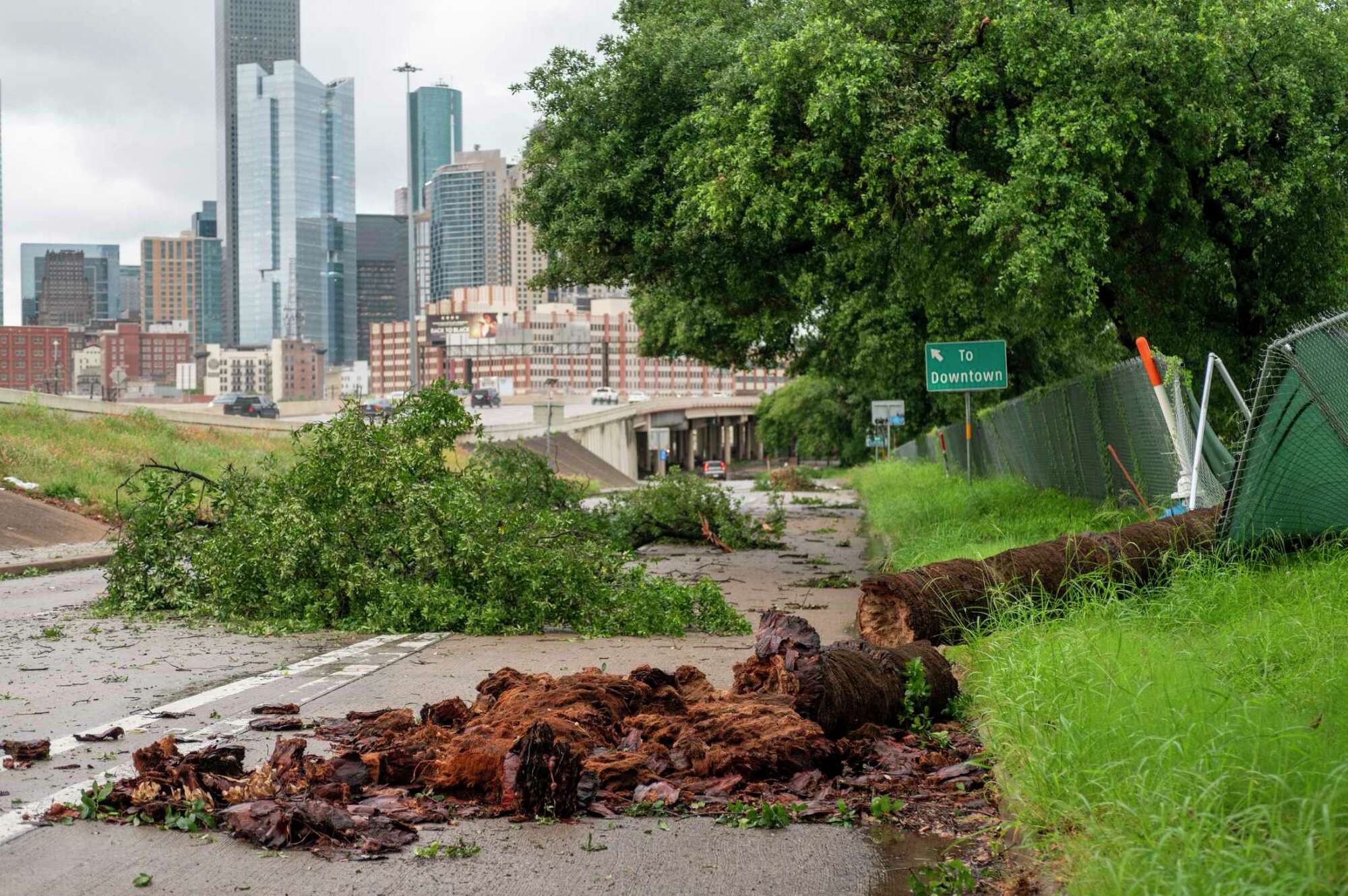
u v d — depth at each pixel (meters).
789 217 17.44
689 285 21.72
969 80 15.66
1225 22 15.27
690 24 21.16
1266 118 15.73
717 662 10.07
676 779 5.89
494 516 12.70
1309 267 17.20
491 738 6.04
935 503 22.38
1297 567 9.64
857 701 6.57
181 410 54.88
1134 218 17.03
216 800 5.48
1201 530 10.08
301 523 12.58
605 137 20.22
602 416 103.75
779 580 17.59
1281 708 5.34
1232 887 3.52
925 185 16.16
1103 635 7.38
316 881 4.59
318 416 93.88
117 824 5.34
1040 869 4.41
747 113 17.27
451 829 5.26
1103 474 19.19
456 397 14.08
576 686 6.86
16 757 6.47
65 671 9.63
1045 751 5.18
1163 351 18.16
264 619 12.81
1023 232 15.14
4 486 29.45
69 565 21.66
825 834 5.18
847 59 15.77
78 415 43.91
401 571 12.66
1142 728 5.19
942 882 4.45
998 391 39.94
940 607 8.60
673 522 24.09
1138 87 15.31
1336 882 3.55
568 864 4.79
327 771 5.74
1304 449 9.62
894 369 37.59
